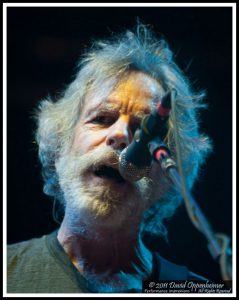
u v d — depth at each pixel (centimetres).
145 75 225
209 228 131
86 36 293
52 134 236
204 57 299
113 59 227
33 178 278
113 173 207
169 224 274
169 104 150
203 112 291
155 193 219
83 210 205
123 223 211
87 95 225
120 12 296
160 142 154
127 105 214
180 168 142
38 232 275
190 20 300
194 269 273
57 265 211
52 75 290
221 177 287
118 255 214
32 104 285
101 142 210
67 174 217
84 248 213
